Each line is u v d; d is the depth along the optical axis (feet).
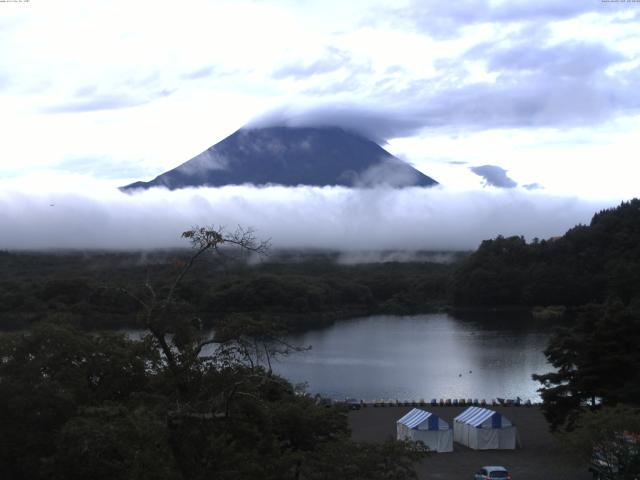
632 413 185.57
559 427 233.35
